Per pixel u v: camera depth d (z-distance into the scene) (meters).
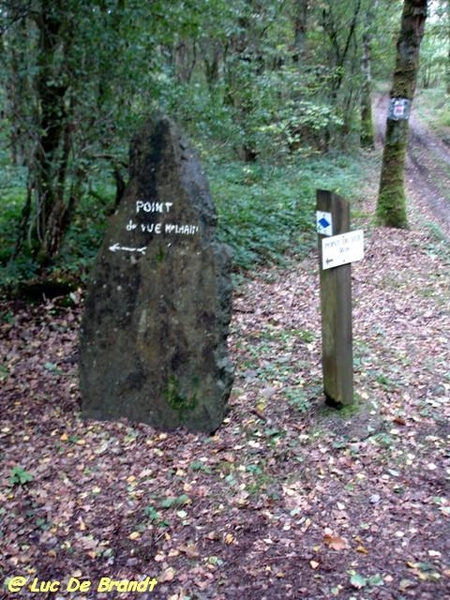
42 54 6.81
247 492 3.90
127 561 3.32
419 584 3.05
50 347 6.39
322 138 22.47
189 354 4.55
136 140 4.55
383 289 8.55
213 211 4.63
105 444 4.47
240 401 5.07
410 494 3.85
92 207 8.92
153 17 7.10
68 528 3.58
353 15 22.00
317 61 22.41
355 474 4.08
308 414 4.81
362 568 3.20
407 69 11.62
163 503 3.78
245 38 13.28
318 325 7.05
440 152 26.42
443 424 4.74
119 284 4.68
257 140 13.74
